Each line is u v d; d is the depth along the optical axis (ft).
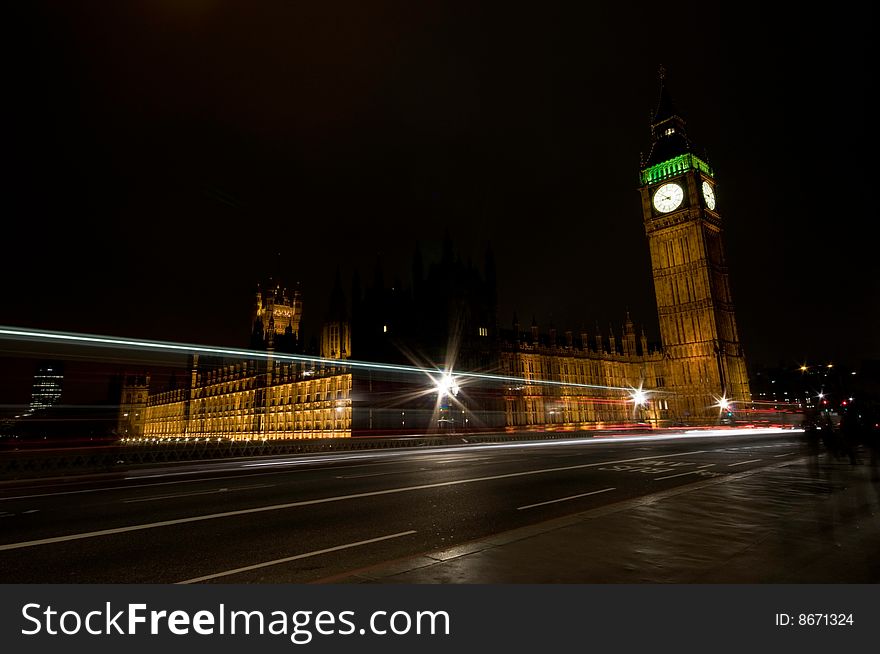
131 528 36.17
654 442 156.04
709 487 47.01
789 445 117.70
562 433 212.43
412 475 66.49
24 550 30.55
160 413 567.59
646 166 391.45
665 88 397.60
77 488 59.82
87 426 552.00
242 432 403.13
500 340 321.73
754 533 29.01
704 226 360.69
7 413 481.87
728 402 333.42
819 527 30.42
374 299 313.94
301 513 40.83
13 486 62.85
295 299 526.57
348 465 84.38
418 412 267.39
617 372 392.47
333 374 314.14
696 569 22.82
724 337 349.41
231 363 442.91
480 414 282.36
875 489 44.75
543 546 26.53
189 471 80.69
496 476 63.77
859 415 49.03
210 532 34.71
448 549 27.61
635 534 28.91
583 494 48.67
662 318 366.63
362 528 35.42
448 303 284.00
